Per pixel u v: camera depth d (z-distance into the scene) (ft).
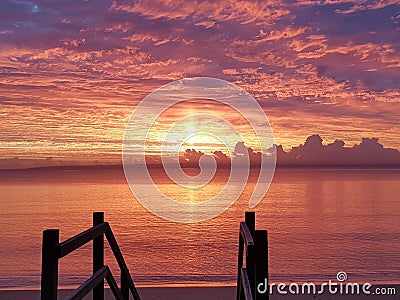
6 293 54.80
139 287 54.54
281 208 277.03
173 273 100.78
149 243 151.02
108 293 47.52
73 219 222.07
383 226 195.62
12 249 138.00
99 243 15.90
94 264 15.81
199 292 52.80
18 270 106.63
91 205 304.71
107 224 16.22
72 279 90.53
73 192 438.40
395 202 309.01
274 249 141.18
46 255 11.15
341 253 133.18
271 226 197.88
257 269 11.14
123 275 18.71
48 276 11.12
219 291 53.57
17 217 231.71
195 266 111.65
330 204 297.53
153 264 114.11
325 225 199.93
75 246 12.32
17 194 408.05
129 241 155.33
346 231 182.09
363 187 480.23
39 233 175.22
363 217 228.43
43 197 372.79
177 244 149.07
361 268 108.78
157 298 50.96
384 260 120.98
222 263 115.34
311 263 116.26
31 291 55.52
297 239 162.81
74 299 11.98
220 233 175.83
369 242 154.51
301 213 248.73
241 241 16.60
